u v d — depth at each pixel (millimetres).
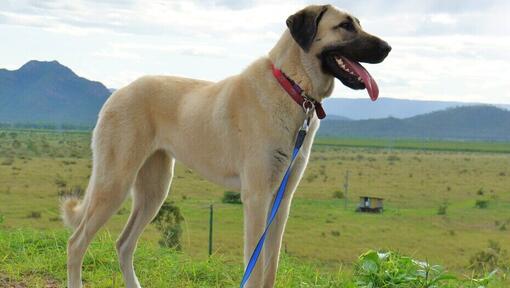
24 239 8547
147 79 6531
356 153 177375
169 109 6395
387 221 57125
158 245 9117
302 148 5801
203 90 6336
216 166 6113
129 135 6312
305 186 88750
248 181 5762
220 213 38625
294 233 44000
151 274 7418
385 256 7055
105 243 8406
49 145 138250
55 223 33156
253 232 5703
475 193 89938
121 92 6480
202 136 6145
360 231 48375
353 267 7430
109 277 7246
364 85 5617
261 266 5664
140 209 6762
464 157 178000
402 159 157125
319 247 36062
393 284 6625
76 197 6613
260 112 5715
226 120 5945
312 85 5738
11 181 69062
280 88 5695
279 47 5805
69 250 6277
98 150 6402
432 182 103562
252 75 5863
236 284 7188
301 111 5719
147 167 6699
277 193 5871
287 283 7035
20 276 7148
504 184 104750
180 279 7367
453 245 42812
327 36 5699
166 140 6449
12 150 120250
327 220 54750
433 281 6605
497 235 49562
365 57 5672
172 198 49594
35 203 49812
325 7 5762
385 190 89000
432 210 68688
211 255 8148
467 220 60906
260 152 5695
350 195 79938
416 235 48094
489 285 7145
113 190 6289
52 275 7242
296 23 5656
